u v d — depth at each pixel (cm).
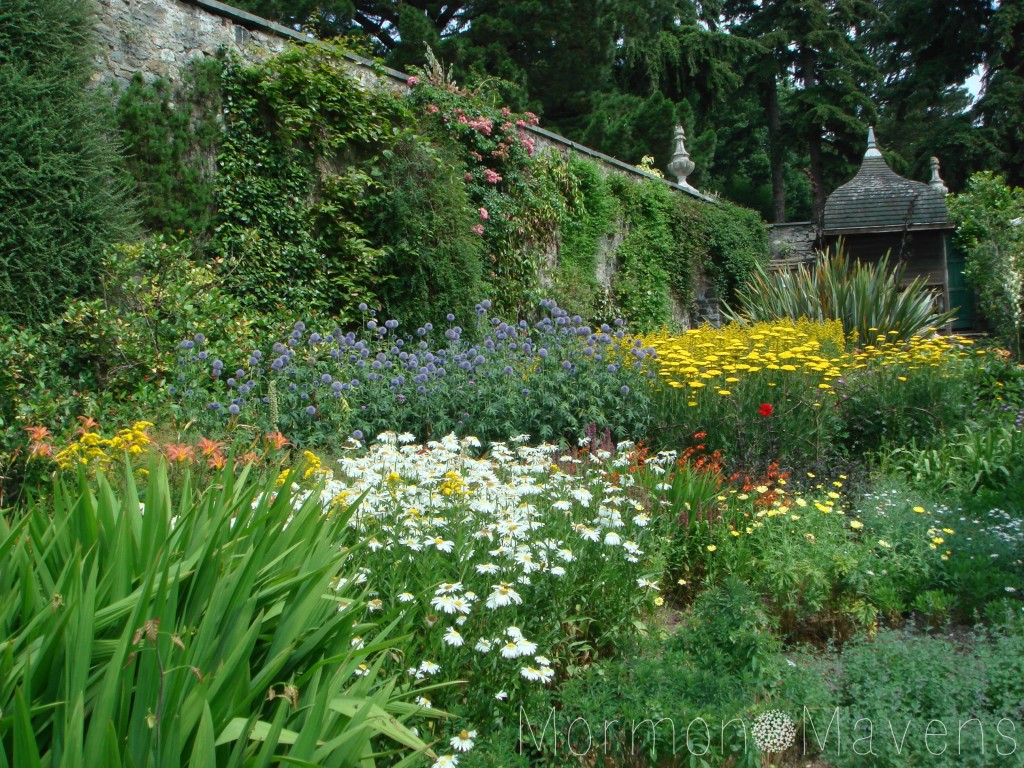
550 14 1978
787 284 1135
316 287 780
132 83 666
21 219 541
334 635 210
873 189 1739
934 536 443
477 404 589
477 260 898
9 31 561
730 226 1622
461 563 298
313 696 187
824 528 438
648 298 1369
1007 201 1353
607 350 673
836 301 1070
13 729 146
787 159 3391
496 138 1034
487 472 374
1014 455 598
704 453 599
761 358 651
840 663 334
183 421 476
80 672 161
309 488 334
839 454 628
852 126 2956
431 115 947
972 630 371
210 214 717
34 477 398
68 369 553
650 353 661
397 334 822
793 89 3528
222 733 168
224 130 734
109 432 486
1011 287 1173
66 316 545
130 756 152
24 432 438
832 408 641
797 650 359
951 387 684
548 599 317
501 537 318
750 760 264
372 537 287
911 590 414
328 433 524
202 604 194
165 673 163
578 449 564
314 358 578
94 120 596
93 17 628
